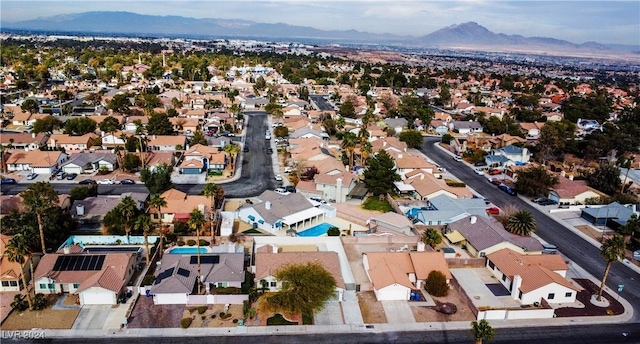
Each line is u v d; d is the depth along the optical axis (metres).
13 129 162.00
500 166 137.25
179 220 88.62
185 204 91.94
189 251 77.31
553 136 144.88
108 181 111.31
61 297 64.94
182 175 118.94
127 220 78.56
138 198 93.12
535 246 80.94
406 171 123.38
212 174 120.31
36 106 183.62
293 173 122.00
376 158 110.38
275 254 71.06
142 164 120.25
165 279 64.88
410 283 67.69
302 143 143.50
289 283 63.41
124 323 59.09
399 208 98.94
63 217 80.50
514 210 98.12
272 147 150.25
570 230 94.50
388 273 68.88
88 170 119.81
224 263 69.31
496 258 75.00
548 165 143.38
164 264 69.19
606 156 149.62
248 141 157.00
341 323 61.19
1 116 176.50
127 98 196.50
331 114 198.75
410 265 72.25
